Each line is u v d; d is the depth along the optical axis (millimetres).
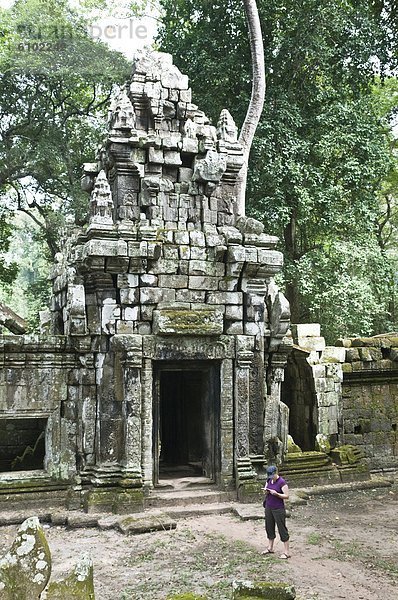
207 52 22859
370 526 11906
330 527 11836
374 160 22766
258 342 14305
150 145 13797
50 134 27641
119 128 13516
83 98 29922
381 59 17516
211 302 13805
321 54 21875
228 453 13664
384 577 9078
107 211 13219
